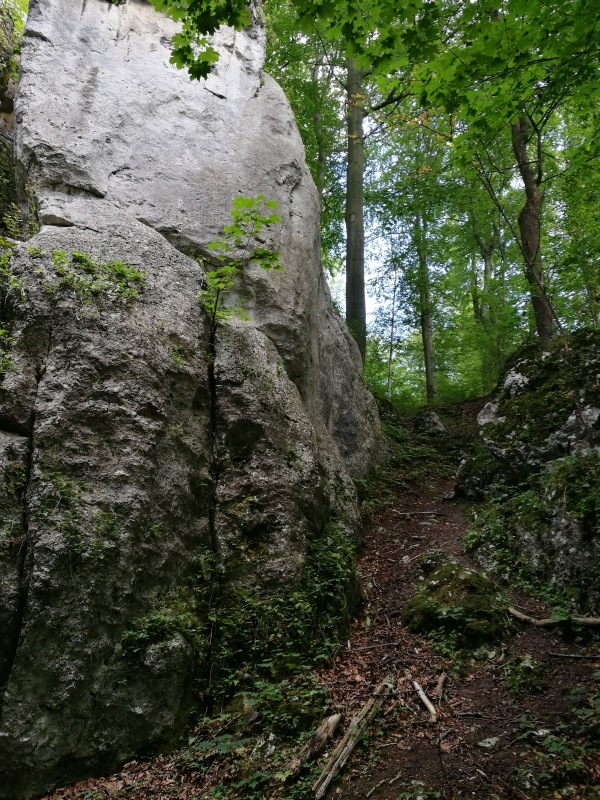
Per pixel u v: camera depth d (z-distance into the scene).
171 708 5.13
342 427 11.31
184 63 5.00
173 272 7.29
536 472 8.04
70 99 8.53
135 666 5.11
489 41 4.96
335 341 12.38
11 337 5.90
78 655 4.87
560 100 6.70
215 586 6.02
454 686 5.25
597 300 10.41
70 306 6.11
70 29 9.06
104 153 8.47
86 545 5.16
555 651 5.49
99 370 5.96
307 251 9.95
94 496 5.43
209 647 5.65
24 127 8.06
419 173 17.47
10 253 6.66
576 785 3.79
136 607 5.40
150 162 8.79
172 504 6.00
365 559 8.32
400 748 4.48
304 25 4.57
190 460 6.41
